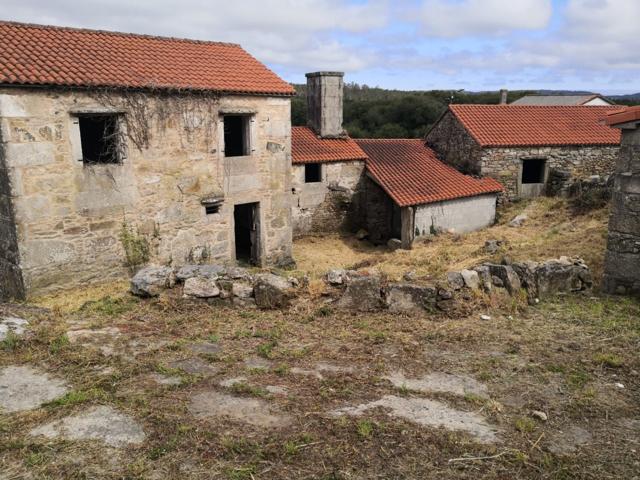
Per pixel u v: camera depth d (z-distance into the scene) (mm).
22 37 10188
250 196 12734
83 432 3691
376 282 6773
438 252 13516
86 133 12422
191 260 11867
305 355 5227
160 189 11070
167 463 3350
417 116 40469
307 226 16609
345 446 3566
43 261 9578
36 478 3184
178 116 11070
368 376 4711
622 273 7527
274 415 3961
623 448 3658
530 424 3885
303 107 38281
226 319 6363
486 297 6766
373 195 17344
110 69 10383
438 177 17109
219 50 13234
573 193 17297
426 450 3555
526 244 12406
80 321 6160
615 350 5414
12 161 8961
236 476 3236
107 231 10391
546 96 38031
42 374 4625
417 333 5910
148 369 4758
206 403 4137
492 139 17438
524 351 5383
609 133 18734
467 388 4520
